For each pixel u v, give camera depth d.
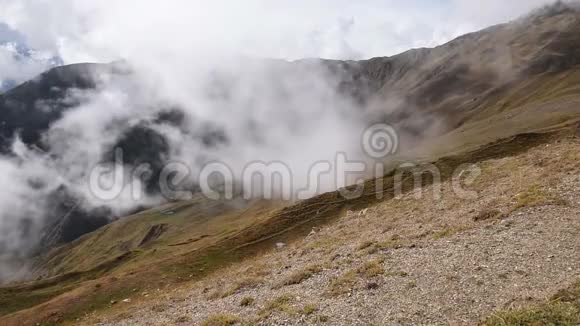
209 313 25.22
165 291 54.59
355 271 24.55
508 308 16.00
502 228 25.50
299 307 21.12
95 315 52.53
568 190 28.92
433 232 30.36
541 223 24.61
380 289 20.92
